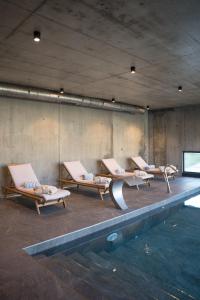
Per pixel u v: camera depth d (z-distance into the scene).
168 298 2.18
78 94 7.02
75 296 2.05
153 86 6.10
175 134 9.77
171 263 2.92
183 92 6.84
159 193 6.24
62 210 4.70
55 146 7.02
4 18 2.81
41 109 6.70
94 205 5.07
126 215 4.46
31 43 3.52
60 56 4.03
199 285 2.43
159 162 10.27
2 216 4.32
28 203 5.26
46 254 3.17
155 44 3.56
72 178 6.68
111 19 2.85
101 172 8.30
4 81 5.57
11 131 6.09
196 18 2.83
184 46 3.64
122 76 5.21
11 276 2.35
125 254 3.19
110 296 2.15
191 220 4.62
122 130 9.16
